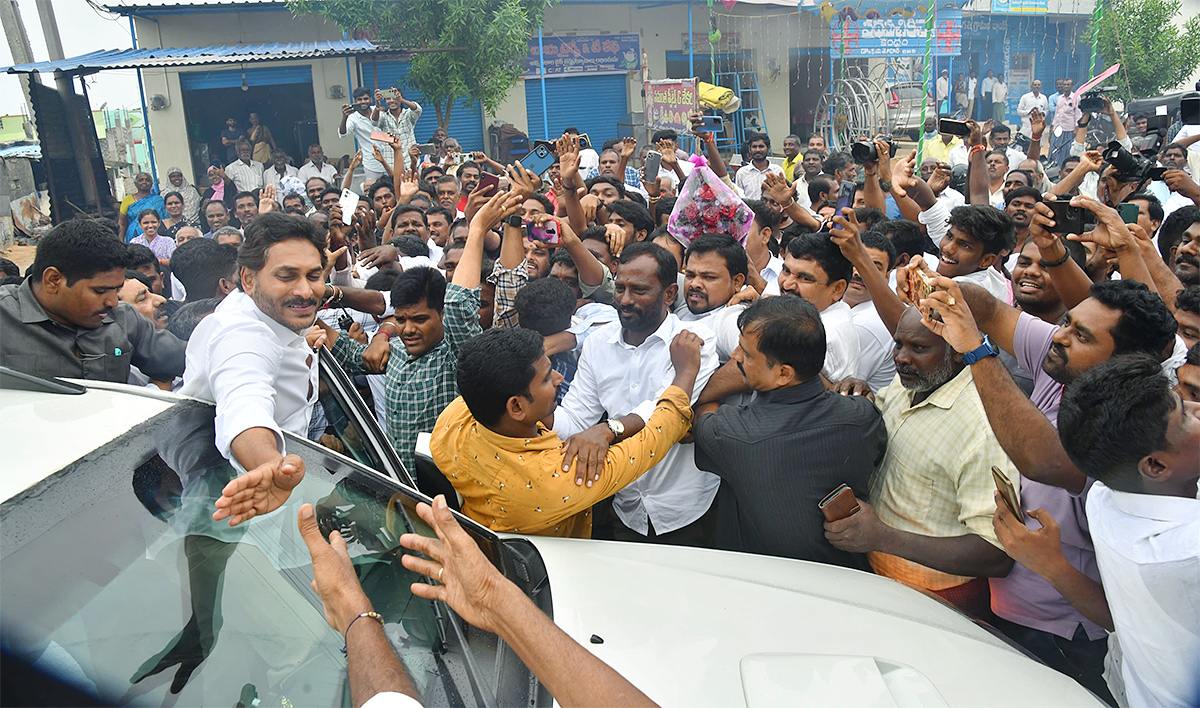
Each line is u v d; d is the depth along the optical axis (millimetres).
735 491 2689
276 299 2342
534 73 16219
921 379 2592
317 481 2051
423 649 1820
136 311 3199
